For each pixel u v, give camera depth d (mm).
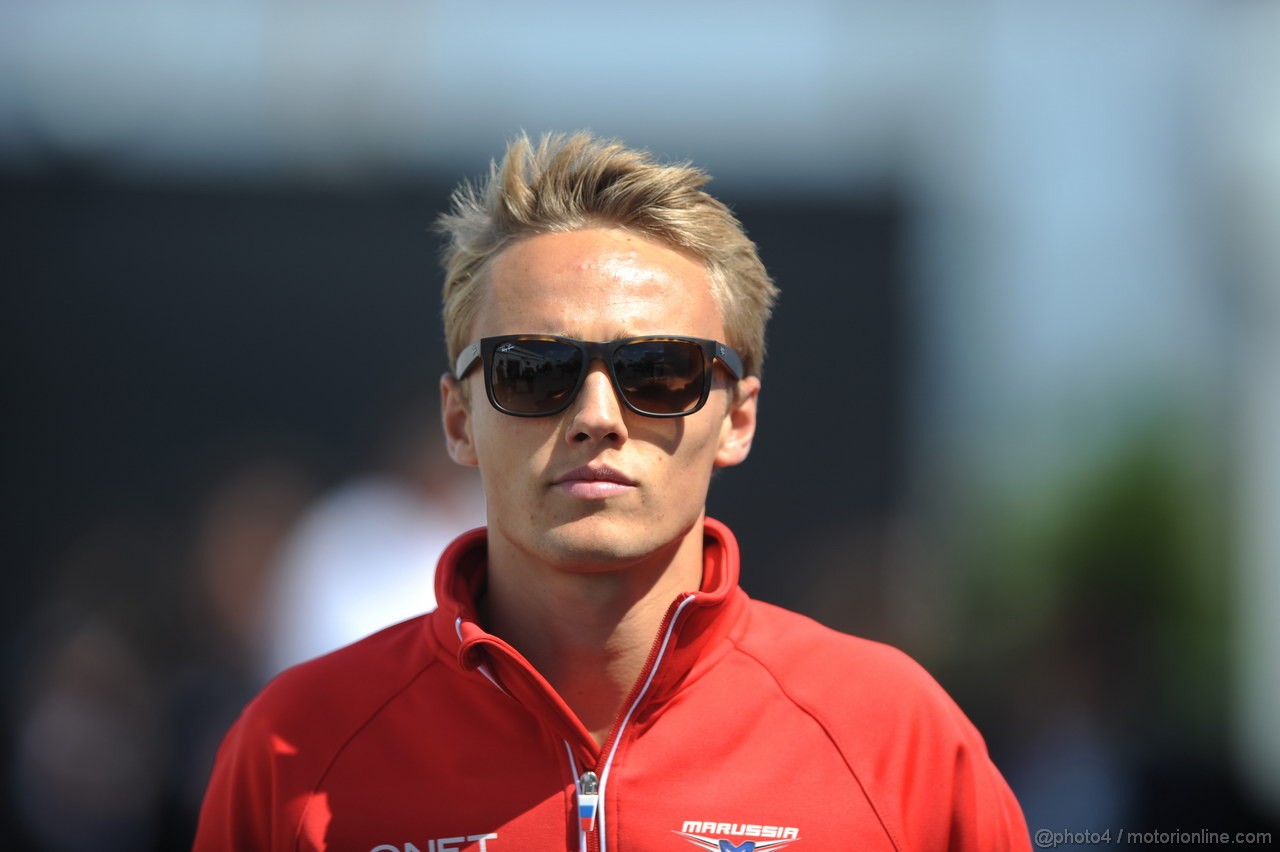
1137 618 19125
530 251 8180
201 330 26969
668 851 7754
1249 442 26281
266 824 8227
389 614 17078
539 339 7840
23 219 26516
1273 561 24547
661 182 8359
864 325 27078
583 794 7840
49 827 18156
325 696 8430
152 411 26906
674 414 7891
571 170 8391
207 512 26781
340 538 17562
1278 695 22812
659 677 7953
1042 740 16781
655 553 8109
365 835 7855
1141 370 26766
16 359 26641
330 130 26750
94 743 18312
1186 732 20469
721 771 7988
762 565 26875
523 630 8266
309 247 26938
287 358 26969
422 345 27031
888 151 27094
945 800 8094
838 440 27062
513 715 8078
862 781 7984
